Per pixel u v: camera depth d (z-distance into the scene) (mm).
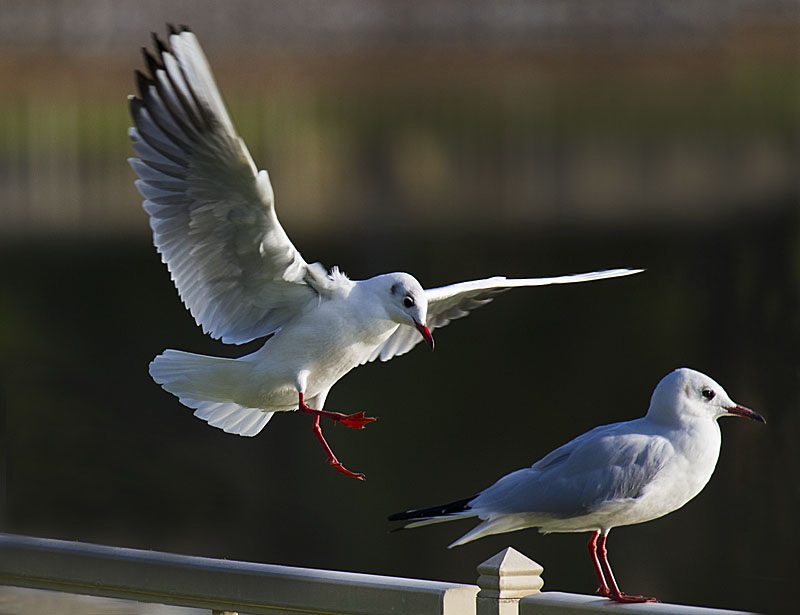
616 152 33812
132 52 33281
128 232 25750
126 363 17797
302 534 13172
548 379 17484
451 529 13344
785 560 12227
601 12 38781
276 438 15727
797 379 16938
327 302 6293
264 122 32344
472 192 31328
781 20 37812
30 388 16250
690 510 13383
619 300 20906
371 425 15977
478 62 37281
